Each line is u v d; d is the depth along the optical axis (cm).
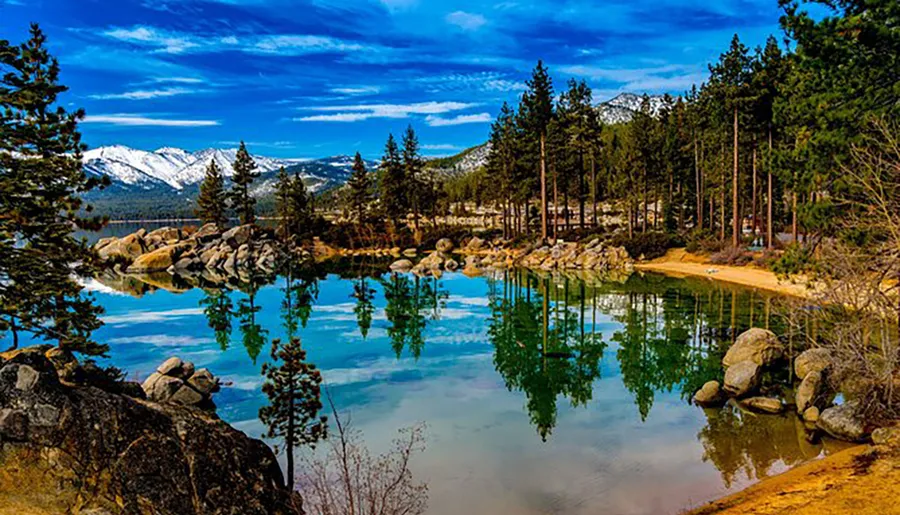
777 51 4566
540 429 1568
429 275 5369
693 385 1925
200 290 4669
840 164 1808
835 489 1030
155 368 2333
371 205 8944
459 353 2478
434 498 1170
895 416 1349
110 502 744
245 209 8975
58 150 1700
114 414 830
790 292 3400
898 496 958
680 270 4869
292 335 2895
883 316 1483
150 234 7219
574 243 5962
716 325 2797
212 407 1838
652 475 1248
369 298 4059
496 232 8388
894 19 1795
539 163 6800
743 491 1119
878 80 1919
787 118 3128
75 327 1825
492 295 4069
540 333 2817
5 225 1639
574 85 6575
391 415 1714
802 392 1596
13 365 801
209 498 827
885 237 1730
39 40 1634
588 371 2153
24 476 730
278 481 985
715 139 5847
